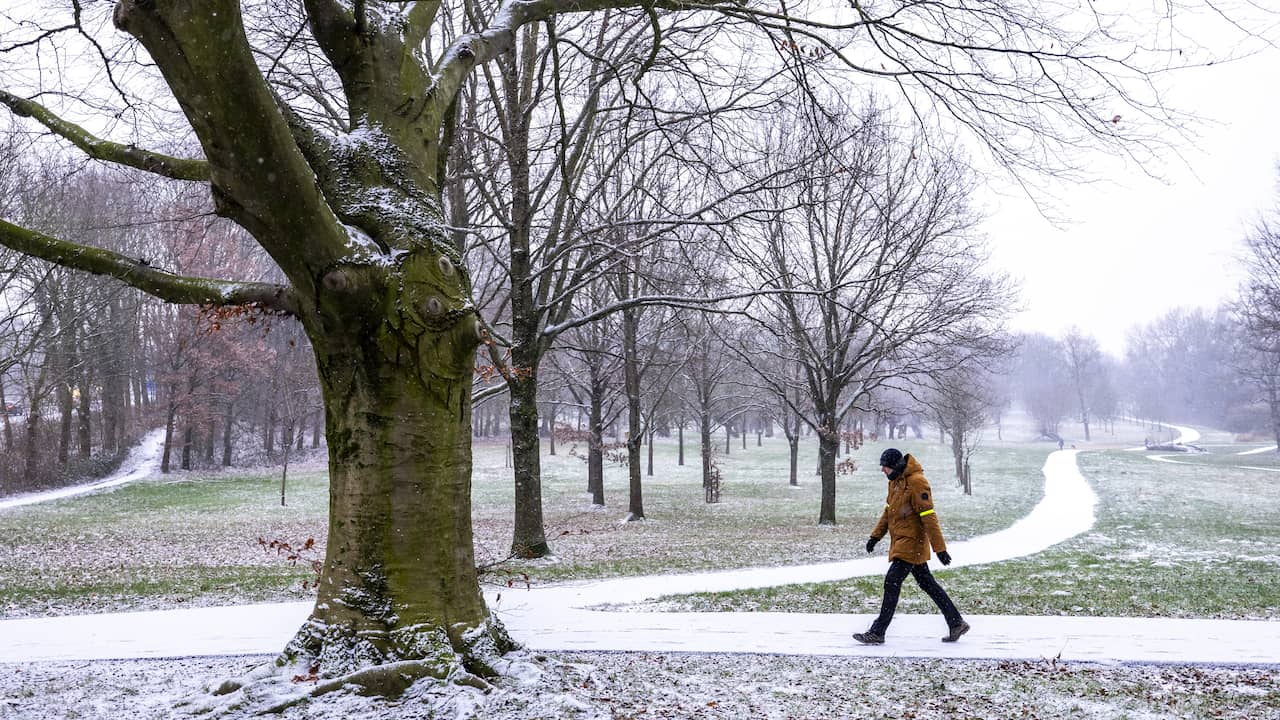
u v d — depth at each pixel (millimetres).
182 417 45375
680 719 4805
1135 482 41031
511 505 31172
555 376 33062
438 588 5074
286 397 45781
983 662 6594
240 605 10172
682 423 50688
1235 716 5102
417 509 5000
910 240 22844
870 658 6738
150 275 5082
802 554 16438
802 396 38312
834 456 24328
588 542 18984
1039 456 64562
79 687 5633
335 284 4590
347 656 4828
